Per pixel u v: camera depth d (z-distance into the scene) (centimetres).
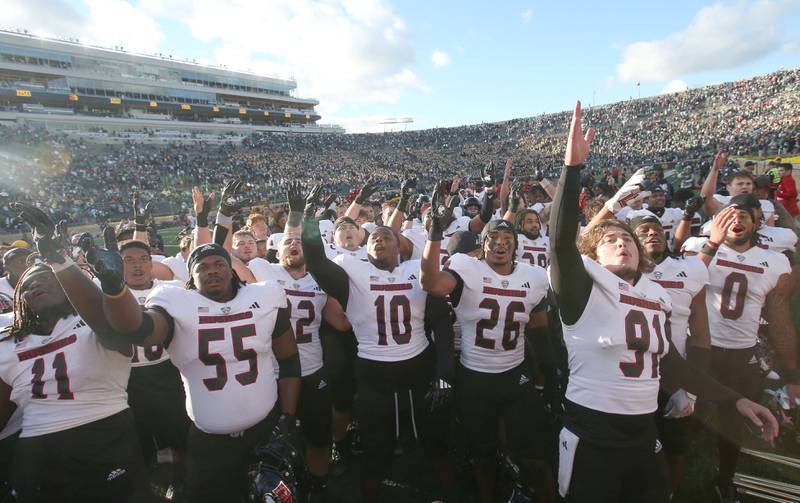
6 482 275
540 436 293
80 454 232
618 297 218
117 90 5338
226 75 6662
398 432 310
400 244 432
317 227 302
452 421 330
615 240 231
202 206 381
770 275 301
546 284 311
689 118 5522
